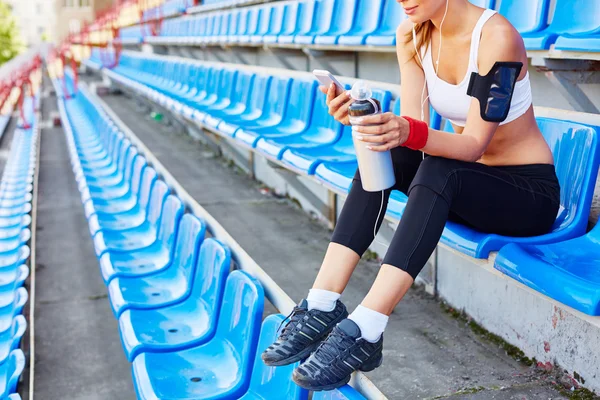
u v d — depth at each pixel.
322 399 1.49
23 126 11.11
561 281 1.35
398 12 3.77
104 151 7.04
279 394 1.73
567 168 1.83
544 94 2.58
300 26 5.02
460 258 2.76
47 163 8.31
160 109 9.27
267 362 1.53
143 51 13.30
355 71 4.18
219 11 7.98
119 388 2.95
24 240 4.18
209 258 2.57
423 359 2.44
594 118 1.90
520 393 2.18
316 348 1.55
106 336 3.46
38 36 47.28
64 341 3.40
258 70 5.00
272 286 2.10
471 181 1.52
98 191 5.16
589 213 1.82
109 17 18.81
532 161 1.68
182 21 9.53
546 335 2.31
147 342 2.29
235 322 2.15
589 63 2.18
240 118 4.48
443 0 1.61
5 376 2.75
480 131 1.54
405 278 1.43
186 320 2.49
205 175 5.81
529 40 2.20
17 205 5.75
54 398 2.88
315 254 3.63
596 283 1.33
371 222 1.57
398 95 2.89
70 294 4.05
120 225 4.12
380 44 3.27
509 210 1.57
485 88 1.55
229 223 4.30
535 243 1.62
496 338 2.57
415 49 1.75
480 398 2.17
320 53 4.23
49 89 17.39
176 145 7.48
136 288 2.88
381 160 1.52
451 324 2.71
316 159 2.78
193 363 2.16
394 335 2.64
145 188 4.29
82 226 5.53
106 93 13.77
